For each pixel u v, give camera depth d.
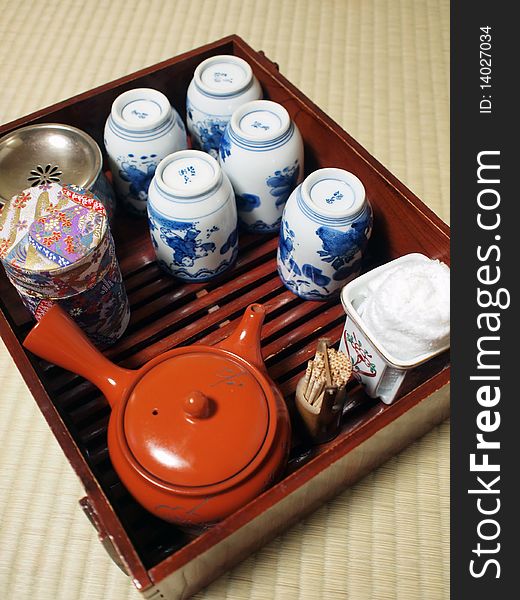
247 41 1.53
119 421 0.73
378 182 0.95
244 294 1.01
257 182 0.96
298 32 1.55
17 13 1.59
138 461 0.69
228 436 0.70
